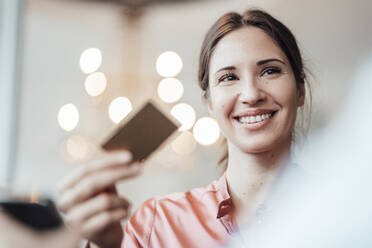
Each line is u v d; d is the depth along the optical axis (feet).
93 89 13.87
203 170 16.16
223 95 3.98
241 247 3.82
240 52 3.94
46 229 2.04
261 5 13.07
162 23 15.42
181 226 4.14
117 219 2.40
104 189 2.51
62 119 13.00
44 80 16.61
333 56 13.51
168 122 2.72
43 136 15.83
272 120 3.87
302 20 13.66
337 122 2.30
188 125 12.47
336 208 2.19
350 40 13.06
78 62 17.02
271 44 3.99
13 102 12.61
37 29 15.35
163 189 15.97
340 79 13.01
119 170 2.42
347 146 2.20
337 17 13.30
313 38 13.84
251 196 4.00
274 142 3.84
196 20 15.16
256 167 3.95
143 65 17.52
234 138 3.98
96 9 13.93
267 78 3.90
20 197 2.14
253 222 3.88
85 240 2.52
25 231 1.96
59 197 2.36
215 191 4.28
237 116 3.94
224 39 4.11
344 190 2.16
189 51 17.79
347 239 2.12
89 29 15.85
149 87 14.10
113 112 11.72
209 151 16.35
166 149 14.90
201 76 4.56
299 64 4.23
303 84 4.28
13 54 12.66
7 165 12.35
